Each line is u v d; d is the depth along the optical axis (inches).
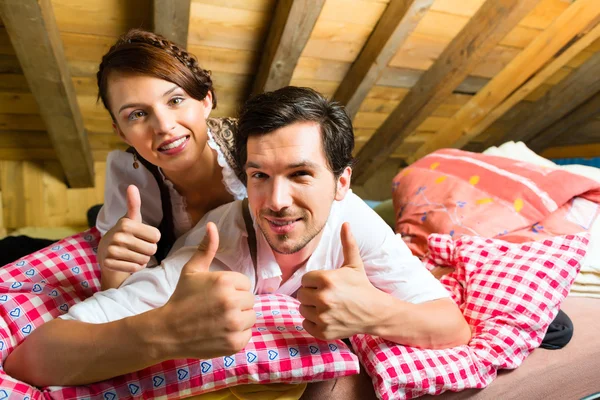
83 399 25.1
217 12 63.4
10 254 53.1
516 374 34.8
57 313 34.0
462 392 32.3
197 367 26.9
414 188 60.0
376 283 33.3
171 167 34.6
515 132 111.1
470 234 49.1
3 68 64.6
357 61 77.4
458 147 111.7
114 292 28.5
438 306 31.7
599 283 47.8
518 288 36.6
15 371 26.8
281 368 27.6
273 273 32.6
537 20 76.7
